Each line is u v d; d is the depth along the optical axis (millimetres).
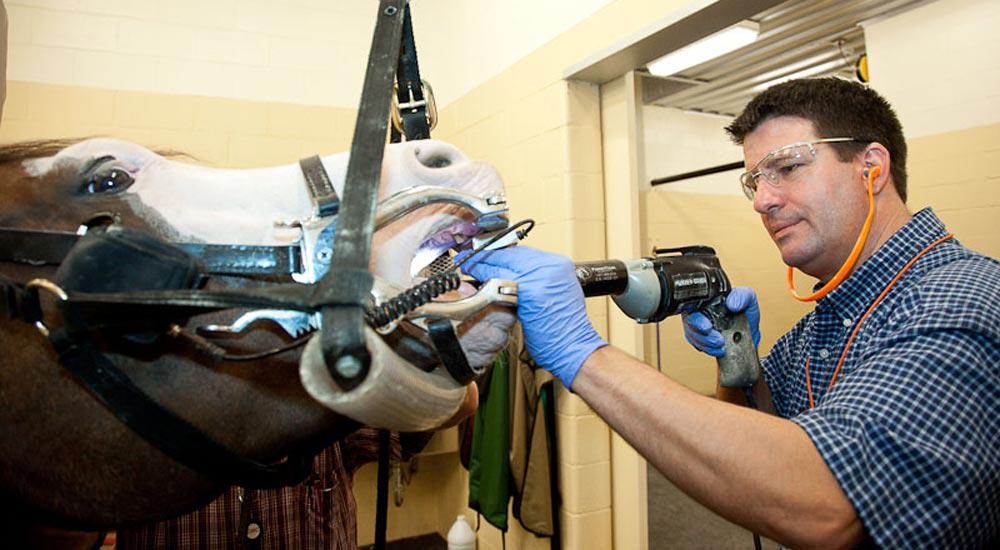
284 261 472
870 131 852
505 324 560
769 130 914
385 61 479
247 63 2311
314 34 2434
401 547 2549
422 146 550
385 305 441
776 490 577
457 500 2525
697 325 952
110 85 2100
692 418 623
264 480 499
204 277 439
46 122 2008
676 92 3480
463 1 2381
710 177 3932
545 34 1872
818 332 917
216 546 1088
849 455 583
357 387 371
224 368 472
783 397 1069
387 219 483
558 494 1831
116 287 400
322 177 501
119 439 463
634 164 1732
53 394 450
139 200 482
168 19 2193
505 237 625
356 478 2521
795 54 2906
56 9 2037
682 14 1337
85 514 481
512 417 1870
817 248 888
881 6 2494
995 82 2387
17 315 401
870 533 568
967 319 626
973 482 571
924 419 587
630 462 1762
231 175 516
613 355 688
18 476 462
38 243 443
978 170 2441
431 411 444
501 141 2096
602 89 1827
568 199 1759
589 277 770
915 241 801
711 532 2533
